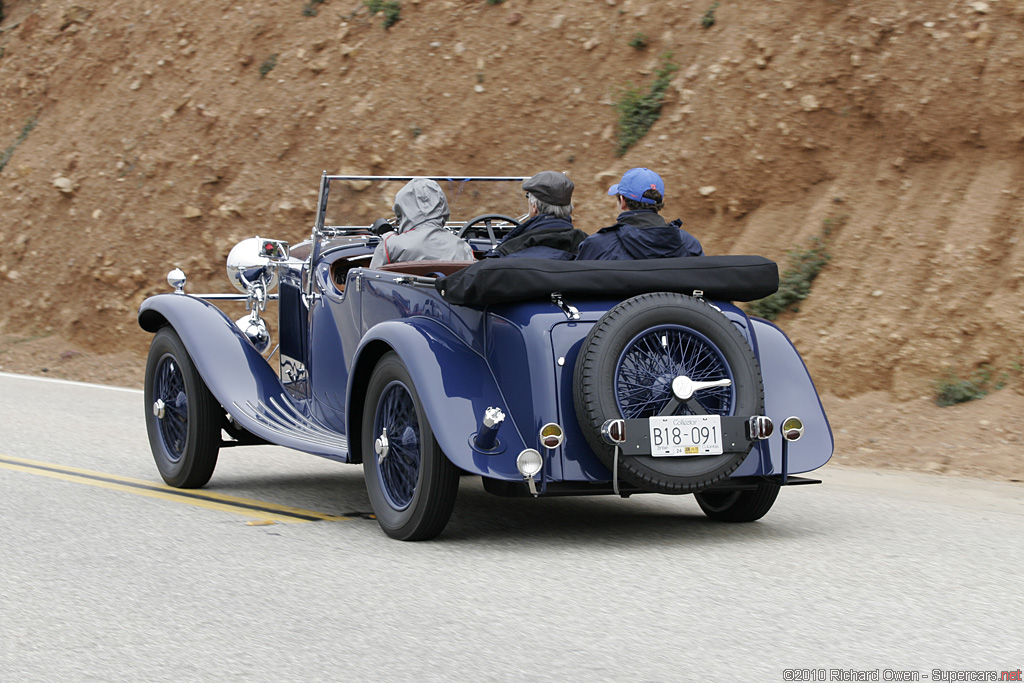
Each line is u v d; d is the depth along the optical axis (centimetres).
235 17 6397
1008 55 4056
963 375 3475
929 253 3812
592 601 1633
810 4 4662
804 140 4384
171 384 2631
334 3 6216
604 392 1828
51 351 5588
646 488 1873
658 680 1302
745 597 1658
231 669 1334
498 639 1452
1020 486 2706
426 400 1894
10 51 7038
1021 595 1678
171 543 1994
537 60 5481
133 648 1411
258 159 5800
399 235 2409
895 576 1791
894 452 3139
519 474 1845
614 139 5016
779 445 2003
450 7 5897
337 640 1445
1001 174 3894
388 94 5731
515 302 1938
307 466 2973
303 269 2717
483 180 2803
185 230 5712
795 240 4172
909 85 4222
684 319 1894
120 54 6619
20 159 6475
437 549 1969
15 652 1394
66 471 2747
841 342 3738
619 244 2119
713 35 4975
